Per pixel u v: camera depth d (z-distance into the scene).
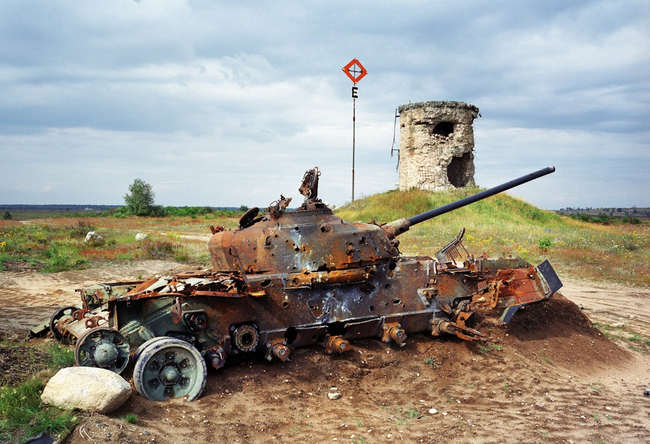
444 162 39.22
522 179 11.31
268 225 8.70
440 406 7.36
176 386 6.77
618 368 9.94
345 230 8.82
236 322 7.82
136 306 7.54
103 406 5.70
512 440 6.20
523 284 9.95
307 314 8.31
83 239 27.30
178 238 29.47
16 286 15.41
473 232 27.58
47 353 7.95
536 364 9.20
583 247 23.45
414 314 9.16
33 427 5.20
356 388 7.77
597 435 6.51
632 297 15.80
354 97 37.00
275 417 6.48
